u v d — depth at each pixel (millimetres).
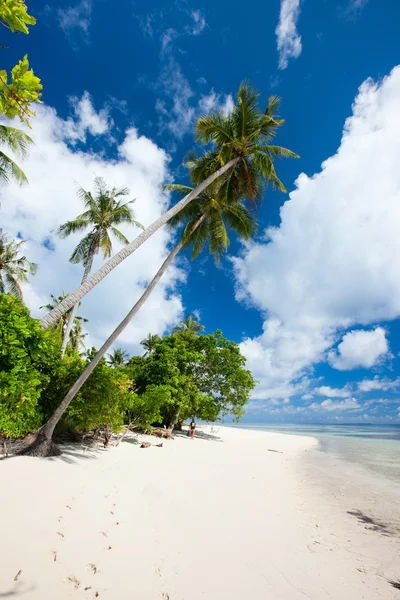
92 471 7129
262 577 3775
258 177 13953
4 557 3062
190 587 3305
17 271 25000
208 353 23703
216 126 12945
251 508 6609
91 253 20094
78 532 3977
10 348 5379
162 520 5102
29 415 7555
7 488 4812
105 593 2924
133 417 13641
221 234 14180
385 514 7160
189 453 13594
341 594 3625
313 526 5965
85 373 8477
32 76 2549
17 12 2184
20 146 11656
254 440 28344
